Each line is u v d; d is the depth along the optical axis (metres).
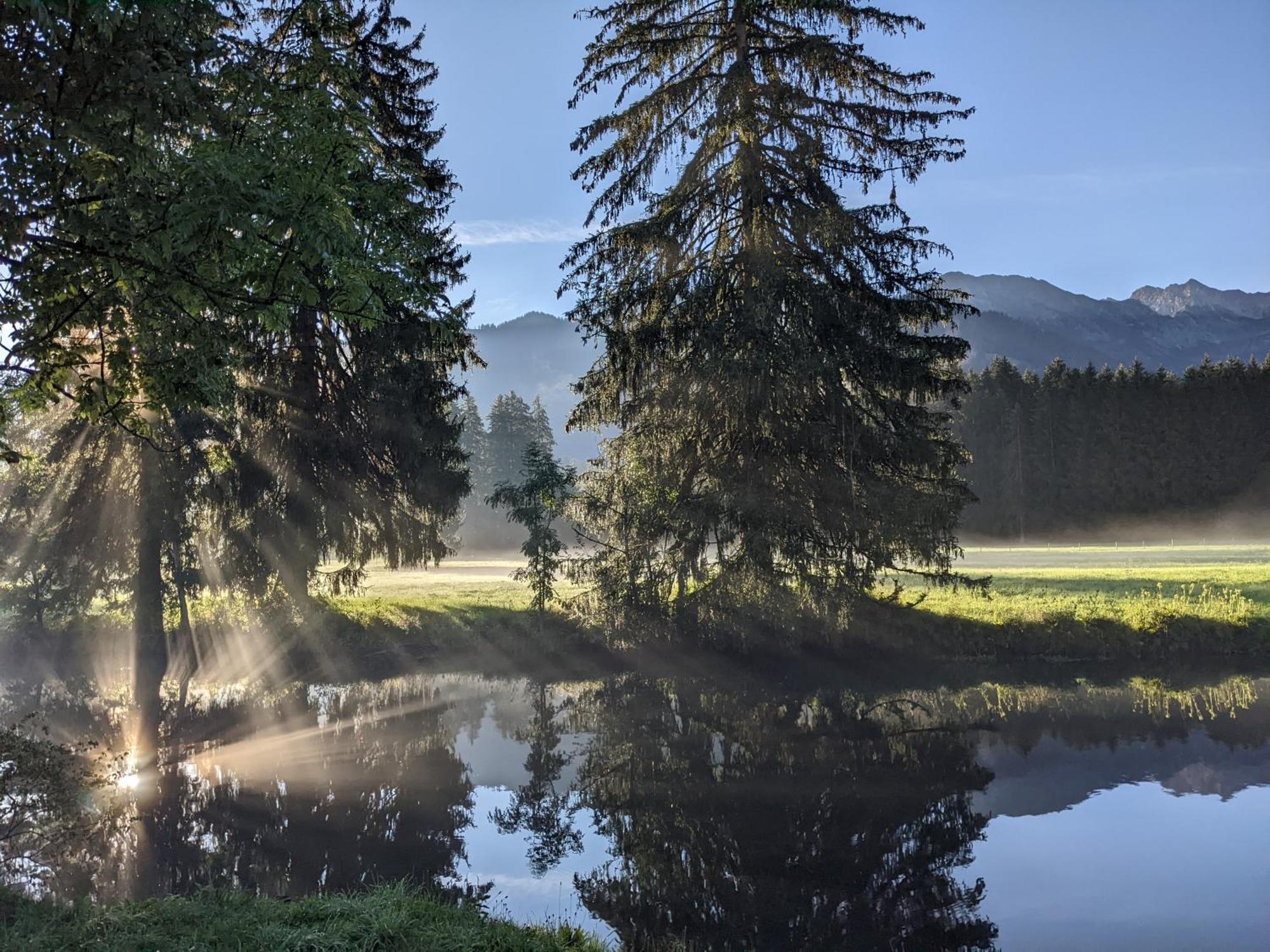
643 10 19.19
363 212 8.34
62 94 5.41
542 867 9.34
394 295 8.33
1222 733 14.20
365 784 12.28
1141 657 19.86
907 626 20.70
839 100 18.81
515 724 15.94
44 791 7.43
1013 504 75.81
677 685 18.72
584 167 19.45
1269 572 28.38
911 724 15.30
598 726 15.71
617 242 19.17
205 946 5.67
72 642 21.23
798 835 10.24
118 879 8.50
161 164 5.91
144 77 5.27
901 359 18.16
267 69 7.51
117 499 16.94
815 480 18.52
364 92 19.12
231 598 21.28
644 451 19.75
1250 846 9.49
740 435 18.78
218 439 17.36
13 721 14.98
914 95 18.75
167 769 12.91
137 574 17.36
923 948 7.38
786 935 7.66
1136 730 14.51
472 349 23.61
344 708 17.09
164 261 5.88
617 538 20.36
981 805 11.09
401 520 21.91
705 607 19.69
